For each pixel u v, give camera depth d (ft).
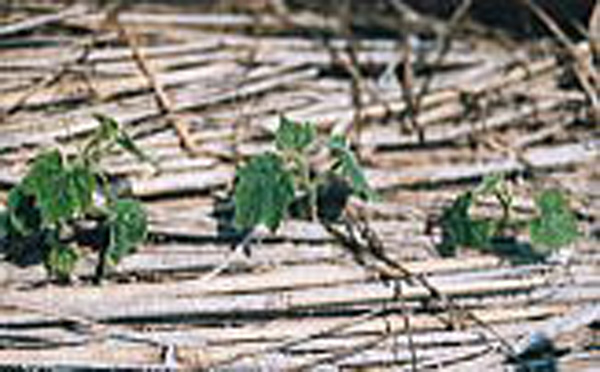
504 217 6.56
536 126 7.68
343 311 6.26
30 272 6.15
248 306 6.17
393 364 6.05
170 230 6.50
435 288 6.38
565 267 6.61
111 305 6.07
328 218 6.70
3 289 6.05
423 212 6.87
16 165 6.73
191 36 7.97
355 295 6.30
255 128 7.32
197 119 7.30
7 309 5.96
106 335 5.92
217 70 7.70
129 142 6.26
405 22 8.49
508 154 7.41
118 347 5.89
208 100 7.44
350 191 6.85
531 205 7.02
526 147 7.50
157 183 6.79
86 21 7.86
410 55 8.13
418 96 7.78
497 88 7.89
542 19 8.27
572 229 6.31
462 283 6.42
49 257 6.11
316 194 6.81
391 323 6.19
